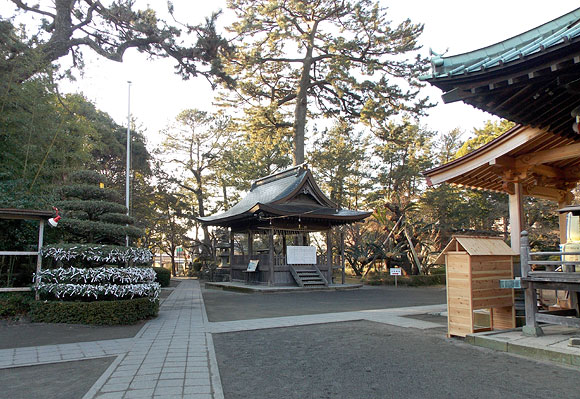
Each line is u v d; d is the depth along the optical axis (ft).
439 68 16.84
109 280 28.94
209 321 29.48
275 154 118.32
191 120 125.90
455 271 21.33
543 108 17.61
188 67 48.91
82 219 32.45
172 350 19.74
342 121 90.79
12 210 28.12
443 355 18.04
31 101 38.29
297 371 16.03
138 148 99.14
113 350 19.81
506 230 96.53
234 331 25.09
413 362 17.03
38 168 41.55
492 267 21.27
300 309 36.73
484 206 94.07
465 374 15.17
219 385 14.25
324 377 15.20
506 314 22.04
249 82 78.43
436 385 14.05
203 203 132.16
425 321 27.99
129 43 48.06
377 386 14.08
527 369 15.56
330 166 113.29
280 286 61.52
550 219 81.05
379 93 76.43
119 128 96.07
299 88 85.15
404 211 82.33
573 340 17.21
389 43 75.61
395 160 116.78
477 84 16.22
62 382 14.89
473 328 20.34
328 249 67.31
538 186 29.01
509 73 15.42
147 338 22.81
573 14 18.28
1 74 35.94
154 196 116.47
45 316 27.66
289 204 63.72
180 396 13.14
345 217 63.93
